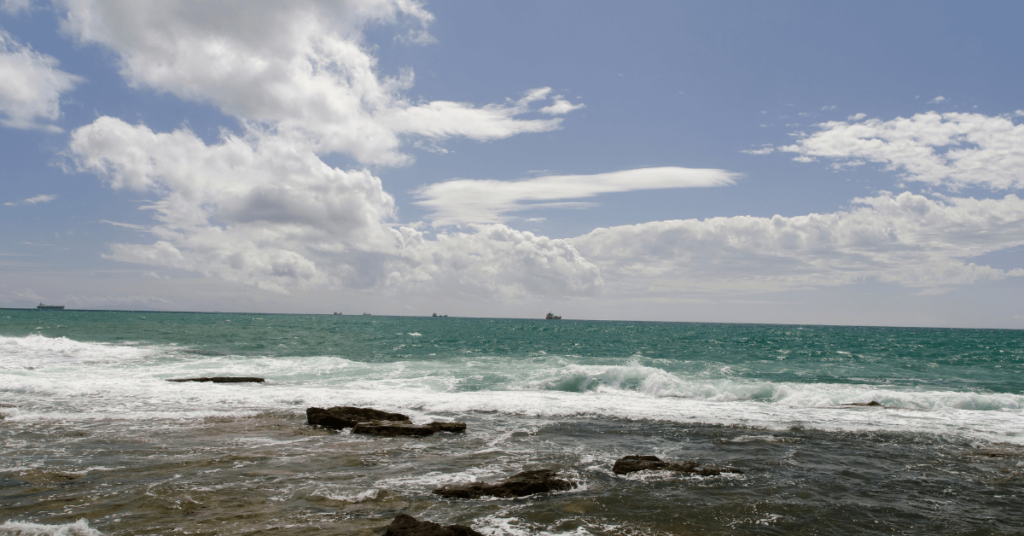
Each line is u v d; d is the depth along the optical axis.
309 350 40.84
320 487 8.95
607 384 23.08
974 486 9.72
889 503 8.71
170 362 28.91
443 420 15.29
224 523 7.22
